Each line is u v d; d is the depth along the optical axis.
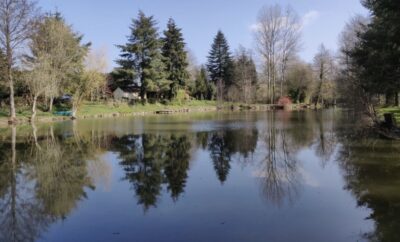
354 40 39.09
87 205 8.62
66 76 43.50
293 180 10.48
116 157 14.80
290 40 59.59
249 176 11.10
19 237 6.89
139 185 10.31
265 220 7.36
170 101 61.03
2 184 10.68
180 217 7.64
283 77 60.78
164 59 59.25
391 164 11.76
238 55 75.06
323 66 62.59
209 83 74.69
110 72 59.28
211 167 12.52
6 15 31.70
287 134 21.25
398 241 6.26
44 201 9.01
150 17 56.28
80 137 21.72
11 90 32.94
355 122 21.56
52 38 40.16
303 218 7.43
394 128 17.80
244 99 63.69
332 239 6.43
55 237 6.85
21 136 22.39
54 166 13.13
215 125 28.52
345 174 10.86
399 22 16.44
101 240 6.62
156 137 21.20
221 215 7.70
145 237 6.68
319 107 60.41
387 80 17.55
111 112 45.50
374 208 7.87
